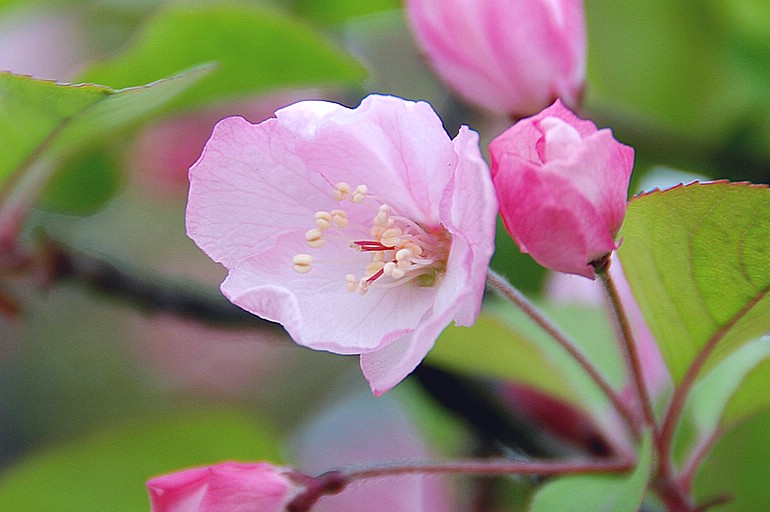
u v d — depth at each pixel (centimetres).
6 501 40
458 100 43
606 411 40
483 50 38
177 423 41
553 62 38
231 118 35
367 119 35
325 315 36
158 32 39
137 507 40
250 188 36
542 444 40
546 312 41
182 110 41
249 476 35
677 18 43
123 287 41
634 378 36
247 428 41
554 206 33
